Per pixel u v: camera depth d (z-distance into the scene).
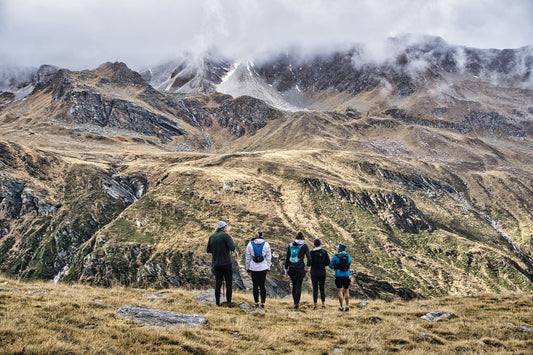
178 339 9.47
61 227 131.62
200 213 132.12
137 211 130.75
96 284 100.38
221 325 11.59
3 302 11.51
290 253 15.32
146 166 193.62
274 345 10.31
